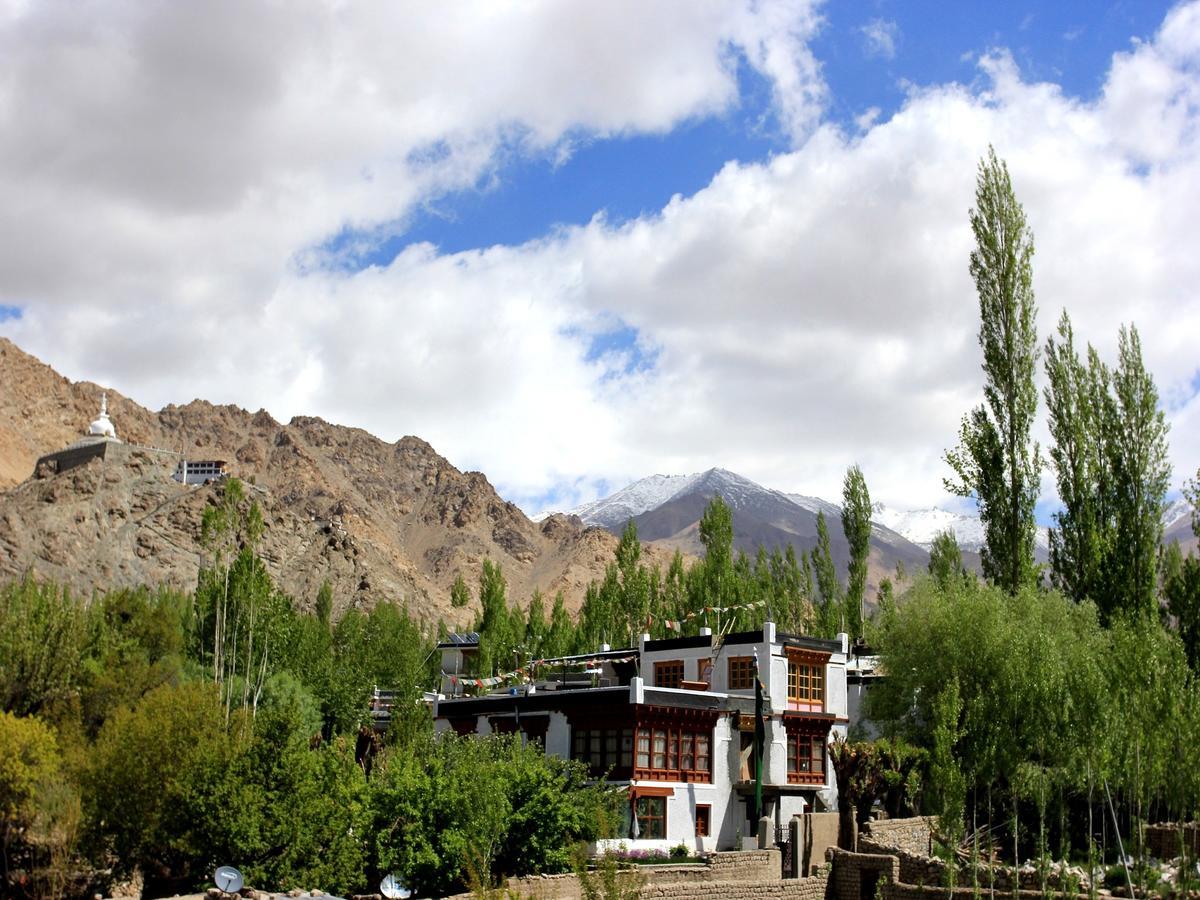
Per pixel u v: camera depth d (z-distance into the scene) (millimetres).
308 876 45781
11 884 46500
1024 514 70688
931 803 40344
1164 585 70750
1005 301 72750
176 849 47281
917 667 64438
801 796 69812
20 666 63375
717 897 47312
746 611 107688
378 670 110688
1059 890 41438
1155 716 36875
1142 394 70688
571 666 82250
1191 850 37344
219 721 52938
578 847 30781
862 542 109500
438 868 47906
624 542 129375
